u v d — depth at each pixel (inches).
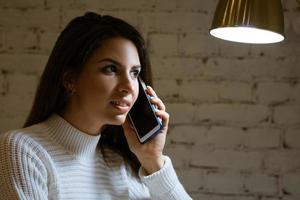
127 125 43.2
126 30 37.7
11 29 70.1
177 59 69.4
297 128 68.8
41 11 69.9
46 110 38.8
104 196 39.9
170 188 42.7
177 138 69.5
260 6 34.7
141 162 43.4
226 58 69.2
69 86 38.2
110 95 36.8
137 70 38.5
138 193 43.3
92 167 39.9
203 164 69.4
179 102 69.4
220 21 35.9
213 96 69.2
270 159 69.1
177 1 69.4
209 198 69.6
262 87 69.0
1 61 70.2
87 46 36.5
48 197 35.9
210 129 69.4
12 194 32.9
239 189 69.4
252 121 69.2
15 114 70.3
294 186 68.9
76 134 38.2
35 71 70.1
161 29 69.4
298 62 68.7
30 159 34.7
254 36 41.2
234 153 69.4
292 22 68.5
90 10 69.7
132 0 69.5
